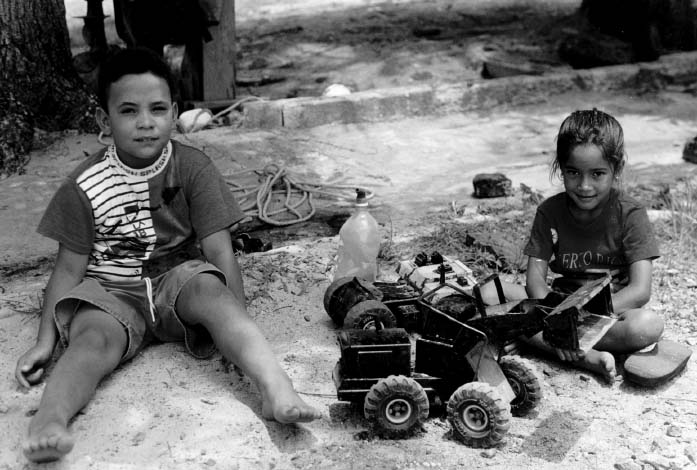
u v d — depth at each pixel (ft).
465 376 11.20
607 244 13.26
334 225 20.45
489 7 45.19
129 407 11.46
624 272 13.44
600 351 12.89
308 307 14.76
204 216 13.35
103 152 13.26
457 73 35.58
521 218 19.29
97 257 13.19
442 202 21.66
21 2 24.93
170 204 13.24
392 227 19.27
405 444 10.90
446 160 26.05
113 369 12.23
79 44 38.45
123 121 12.42
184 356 12.91
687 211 19.02
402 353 11.06
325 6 47.39
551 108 31.42
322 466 10.43
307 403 11.78
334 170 24.77
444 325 11.29
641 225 13.00
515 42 39.06
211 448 10.68
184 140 26.40
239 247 17.74
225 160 25.07
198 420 11.19
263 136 27.14
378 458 10.59
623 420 11.53
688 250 17.13
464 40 39.52
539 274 13.57
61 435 10.04
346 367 11.18
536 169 24.84
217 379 12.30
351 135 28.04
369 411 10.84
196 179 13.32
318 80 35.09
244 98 29.76
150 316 12.89
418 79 34.88
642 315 12.57
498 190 21.88
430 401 11.37
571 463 10.57
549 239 13.66
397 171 24.97
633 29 35.88
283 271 16.05
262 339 11.77
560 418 11.59
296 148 26.43
